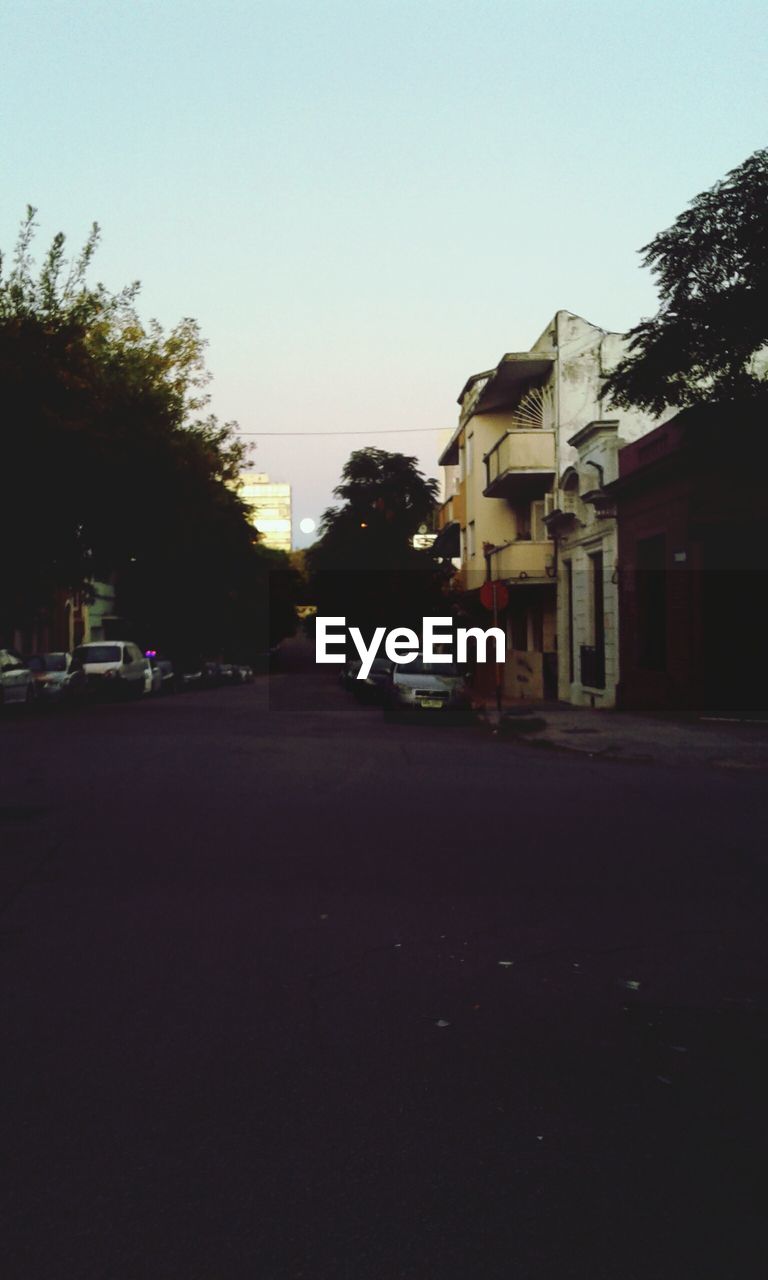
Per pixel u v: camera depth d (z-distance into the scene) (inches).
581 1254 125.6
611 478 1052.5
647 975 234.4
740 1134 156.7
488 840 382.0
